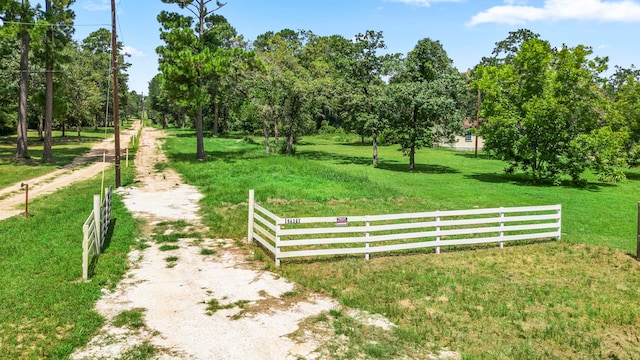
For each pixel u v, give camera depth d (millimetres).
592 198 25750
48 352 7258
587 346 8180
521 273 12180
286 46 75625
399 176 34750
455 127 36906
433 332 8438
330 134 89750
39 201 20562
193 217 17766
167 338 7926
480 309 9633
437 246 13883
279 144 52156
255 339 7973
